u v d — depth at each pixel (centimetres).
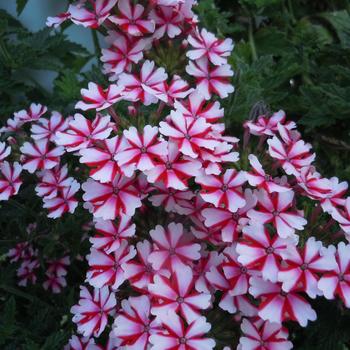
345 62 30
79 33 33
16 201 24
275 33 31
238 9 32
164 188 18
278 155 19
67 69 28
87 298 19
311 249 17
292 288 16
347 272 16
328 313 20
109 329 20
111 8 21
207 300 17
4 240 24
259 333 17
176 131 18
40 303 23
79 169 22
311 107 27
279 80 27
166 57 22
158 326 17
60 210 21
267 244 17
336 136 28
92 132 18
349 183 25
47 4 32
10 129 24
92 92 19
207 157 18
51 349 21
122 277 18
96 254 19
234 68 28
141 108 22
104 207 18
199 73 21
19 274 24
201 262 18
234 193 18
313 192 18
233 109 24
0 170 22
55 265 24
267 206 17
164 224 19
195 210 18
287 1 33
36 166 22
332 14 31
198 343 16
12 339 22
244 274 17
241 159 20
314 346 21
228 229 18
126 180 18
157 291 17
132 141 17
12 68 27
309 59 30
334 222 19
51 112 26
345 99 26
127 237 18
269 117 21
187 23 22
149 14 21
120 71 21
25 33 29
